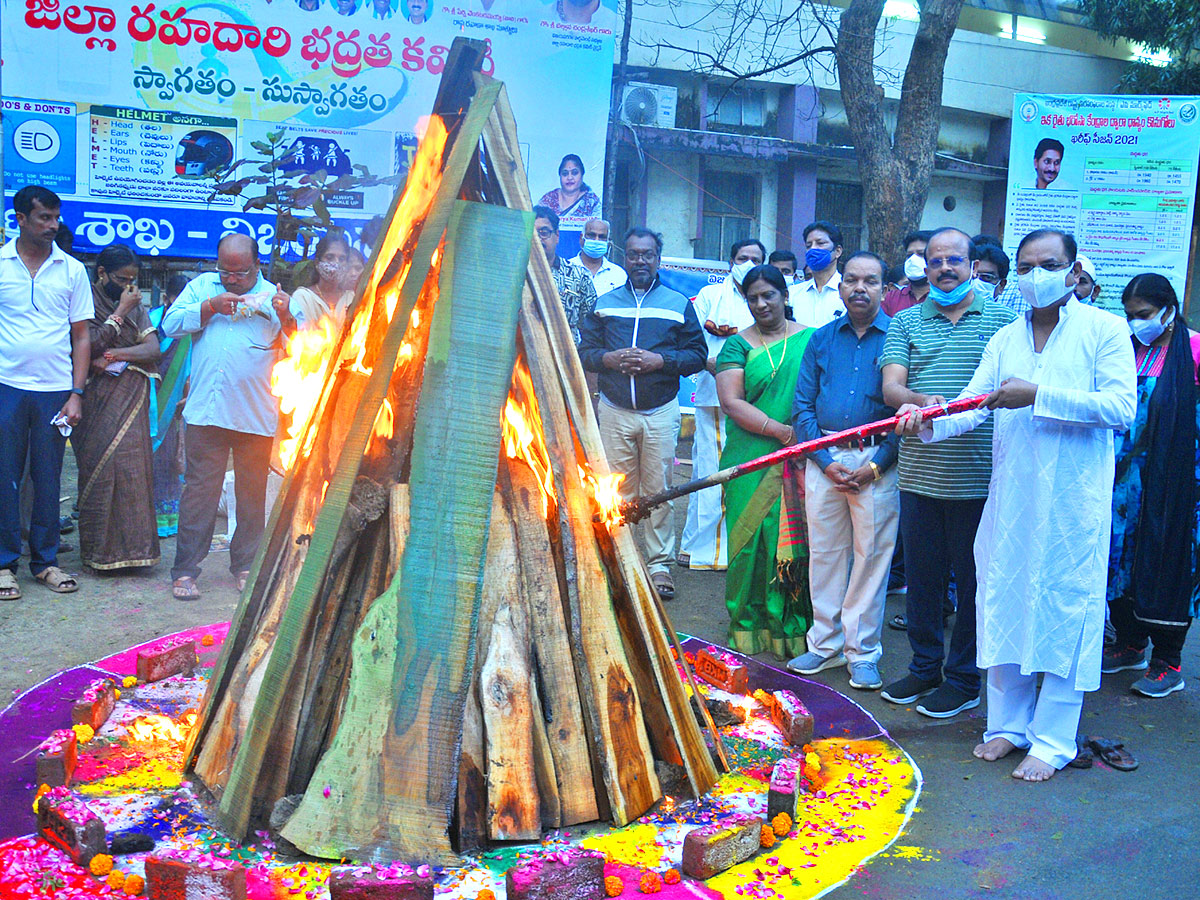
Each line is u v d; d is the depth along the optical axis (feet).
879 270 16.10
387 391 11.14
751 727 13.74
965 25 52.80
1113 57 56.65
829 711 14.89
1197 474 15.71
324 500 11.01
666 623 12.73
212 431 18.75
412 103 29.96
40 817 10.43
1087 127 30.66
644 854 10.33
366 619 10.40
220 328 18.65
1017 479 12.99
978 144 55.26
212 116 28.45
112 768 11.86
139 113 27.84
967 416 13.52
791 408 16.84
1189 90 51.16
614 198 46.88
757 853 10.63
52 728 13.20
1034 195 31.42
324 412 12.20
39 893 9.38
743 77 42.88
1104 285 31.35
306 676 10.75
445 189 11.39
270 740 10.44
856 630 15.94
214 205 28.76
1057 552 12.75
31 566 19.34
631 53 45.78
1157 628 15.97
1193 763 13.43
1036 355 13.12
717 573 22.30
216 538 23.15
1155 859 10.89
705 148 46.47
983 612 13.38
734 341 17.56
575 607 11.27
